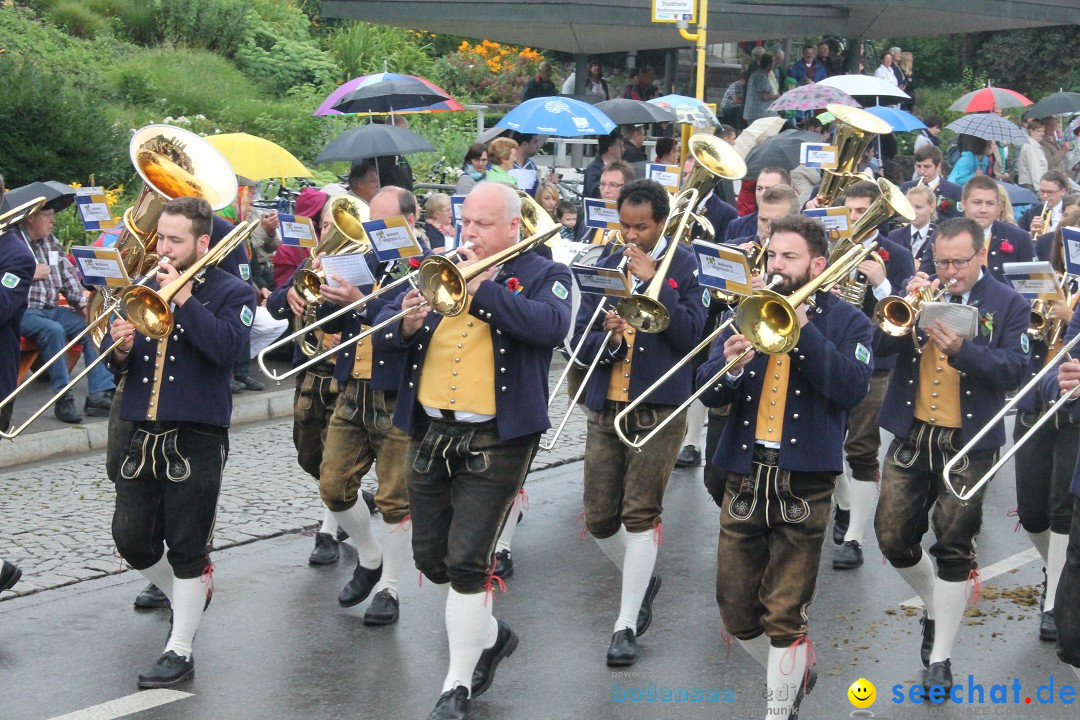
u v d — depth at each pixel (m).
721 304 7.12
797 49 22.64
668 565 7.00
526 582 6.73
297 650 5.76
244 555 6.97
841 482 7.30
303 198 10.21
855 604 6.43
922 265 7.20
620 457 5.80
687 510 7.96
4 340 6.00
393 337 4.98
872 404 6.93
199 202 5.30
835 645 5.88
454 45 23.34
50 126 12.74
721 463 4.72
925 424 5.32
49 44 17.20
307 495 7.96
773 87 17.59
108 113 14.43
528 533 7.54
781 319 4.34
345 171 16.70
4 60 13.09
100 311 5.65
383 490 6.02
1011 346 5.24
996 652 5.80
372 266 6.18
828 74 18.39
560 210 10.59
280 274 10.37
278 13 21.83
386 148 11.27
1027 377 6.21
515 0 14.93
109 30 18.83
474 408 4.83
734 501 4.69
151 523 5.44
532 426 4.84
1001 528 7.70
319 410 6.51
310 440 6.62
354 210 6.36
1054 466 5.89
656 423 5.69
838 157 7.93
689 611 6.33
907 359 5.37
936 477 5.32
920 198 7.96
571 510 7.97
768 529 4.68
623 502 5.76
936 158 10.02
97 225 7.04
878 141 14.56
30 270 5.91
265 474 8.34
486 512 4.84
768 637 4.70
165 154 6.01
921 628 6.09
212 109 17.23
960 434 5.24
